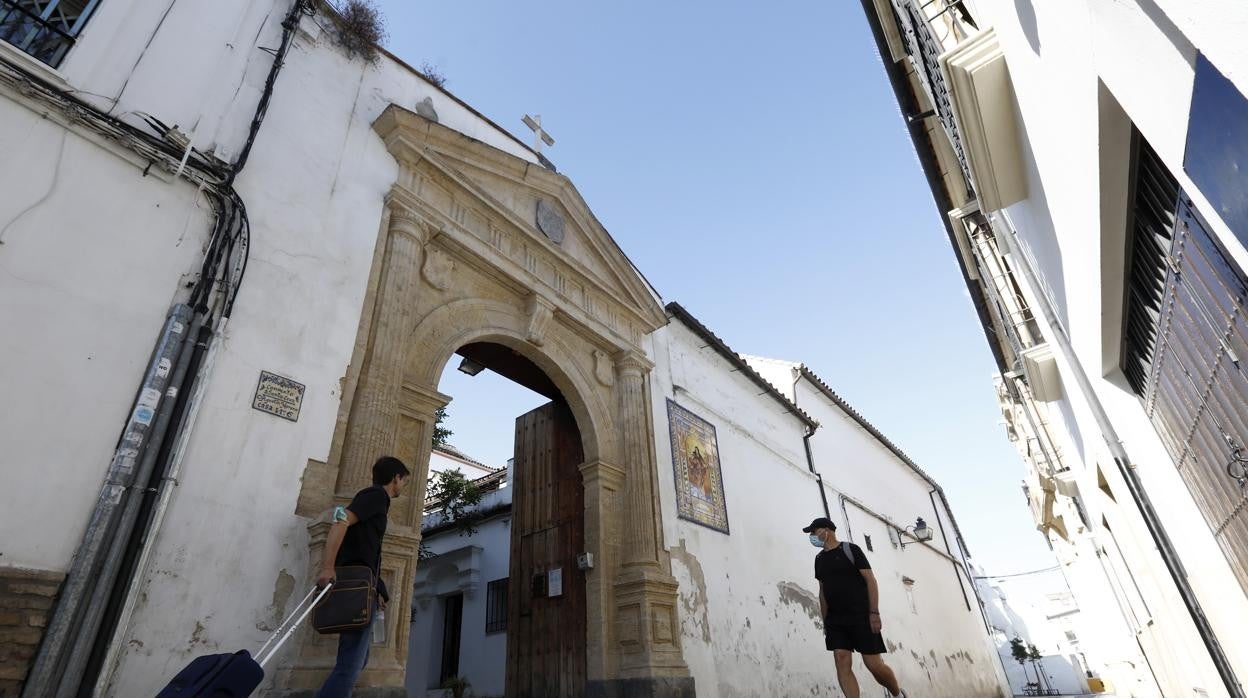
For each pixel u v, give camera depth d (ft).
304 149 18.34
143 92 15.01
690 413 32.22
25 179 12.52
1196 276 8.74
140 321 13.28
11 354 11.41
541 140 29.96
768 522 35.01
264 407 14.78
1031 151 13.53
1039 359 24.11
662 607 23.45
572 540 25.27
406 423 18.66
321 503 15.16
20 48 13.34
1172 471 14.28
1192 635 18.85
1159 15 5.41
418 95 23.88
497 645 37.37
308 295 16.78
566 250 28.07
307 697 12.66
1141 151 8.46
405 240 20.16
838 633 17.08
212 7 17.46
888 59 21.34
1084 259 12.21
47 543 10.95
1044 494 52.60
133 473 12.11
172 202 14.66
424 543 46.19
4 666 10.04
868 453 57.62
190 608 12.27
